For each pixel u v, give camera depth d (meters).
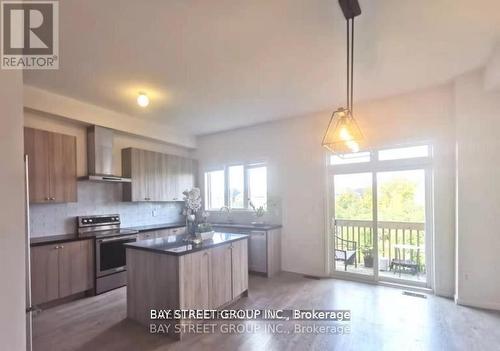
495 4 2.06
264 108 4.51
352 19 2.10
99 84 3.42
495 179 3.25
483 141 3.30
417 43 2.62
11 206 0.97
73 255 3.65
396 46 2.67
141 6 2.01
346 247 4.64
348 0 1.93
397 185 4.21
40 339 2.65
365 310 3.26
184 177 5.97
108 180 4.38
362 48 2.68
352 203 4.57
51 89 3.55
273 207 5.24
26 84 3.38
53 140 3.76
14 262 0.97
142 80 3.33
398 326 2.86
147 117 4.92
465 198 3.38
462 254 3.38
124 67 2.98
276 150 5.25
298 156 5.00
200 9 2.06
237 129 5.79
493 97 3.26
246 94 3.88
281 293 3.84
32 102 3.47
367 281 4.32
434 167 3.78
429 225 3.92
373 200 4.35
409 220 4.15
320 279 4.49
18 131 1.00
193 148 6.33
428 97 3.84
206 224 3.65
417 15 2.19
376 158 4.33
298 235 4.94
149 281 2.90
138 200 4.95
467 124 3.38
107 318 3.10
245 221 5.66
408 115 3.97
